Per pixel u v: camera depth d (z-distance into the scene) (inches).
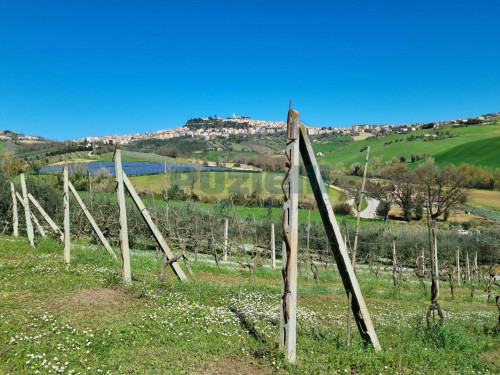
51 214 1178.6
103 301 363.9
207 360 255.9
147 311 341.4
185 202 1539.1
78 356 240.7
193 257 1034.7
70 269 484.7
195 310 356.2
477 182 2728.8
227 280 670.5
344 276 310.5
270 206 1601.9
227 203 1656.0
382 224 1734.7
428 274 1024.2
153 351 260.1
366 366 267.0
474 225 1540.4
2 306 323.6
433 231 403.5
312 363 266.7
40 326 284.8
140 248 1112.2
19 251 630.5
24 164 1814.7
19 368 217.8
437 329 381.4
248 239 1469.0
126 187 465.1
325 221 303.7
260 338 313.0
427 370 282.0
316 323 404.5
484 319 551.5
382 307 581.9
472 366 315.6
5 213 1040.2
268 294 531.8
